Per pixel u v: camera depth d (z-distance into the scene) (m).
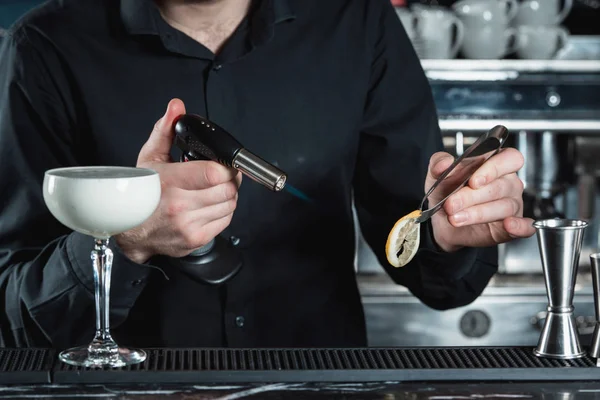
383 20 2.01
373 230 2.00
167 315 1.86
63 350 1.42
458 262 1.75
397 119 1.98
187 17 1.85
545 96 2.80
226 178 1.42
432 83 2.79
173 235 1.46
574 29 3.06
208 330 1.87
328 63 1.93
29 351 1.40
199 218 1.45
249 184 1.85
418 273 1.89
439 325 2.86
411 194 1.93
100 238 1.38
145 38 1.85
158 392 1.26
